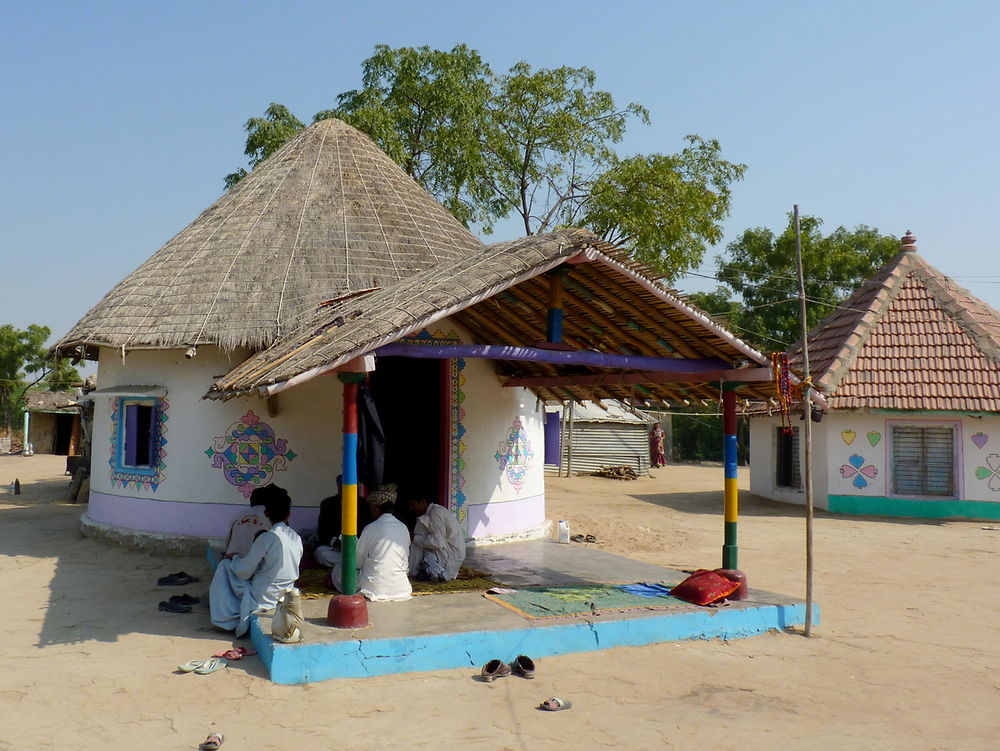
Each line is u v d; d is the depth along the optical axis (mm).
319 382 11148
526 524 12719
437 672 6617
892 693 6430
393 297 8062
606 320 8812
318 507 11008
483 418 11789
